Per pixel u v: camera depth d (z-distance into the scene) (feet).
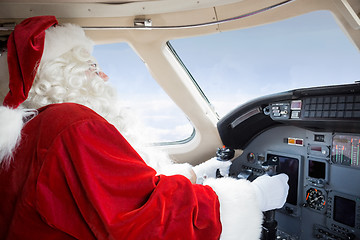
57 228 1.74
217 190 2.47
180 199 1.99
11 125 1.80
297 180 6.38
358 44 5.08
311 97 5.66
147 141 2.92
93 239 1.78
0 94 2.24
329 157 5.83
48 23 2.20
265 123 7.06
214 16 5.64
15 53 2.02
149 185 1.91
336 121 5.27
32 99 2.17
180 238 1.89
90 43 2.64
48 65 2.20
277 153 6.87
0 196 1.83
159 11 5.60
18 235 1.76
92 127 1.87
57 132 1.79
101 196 1.71
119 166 1.83
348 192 5.52
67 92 2.24
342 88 5.07
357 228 5.31
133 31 6.15
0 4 5.07
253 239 2.40
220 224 2.23
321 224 5.92
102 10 5.46
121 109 2.66
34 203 1.71
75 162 1.73
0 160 1.83
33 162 1.77
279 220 6.72
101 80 2.52
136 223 1.73
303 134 6.34
